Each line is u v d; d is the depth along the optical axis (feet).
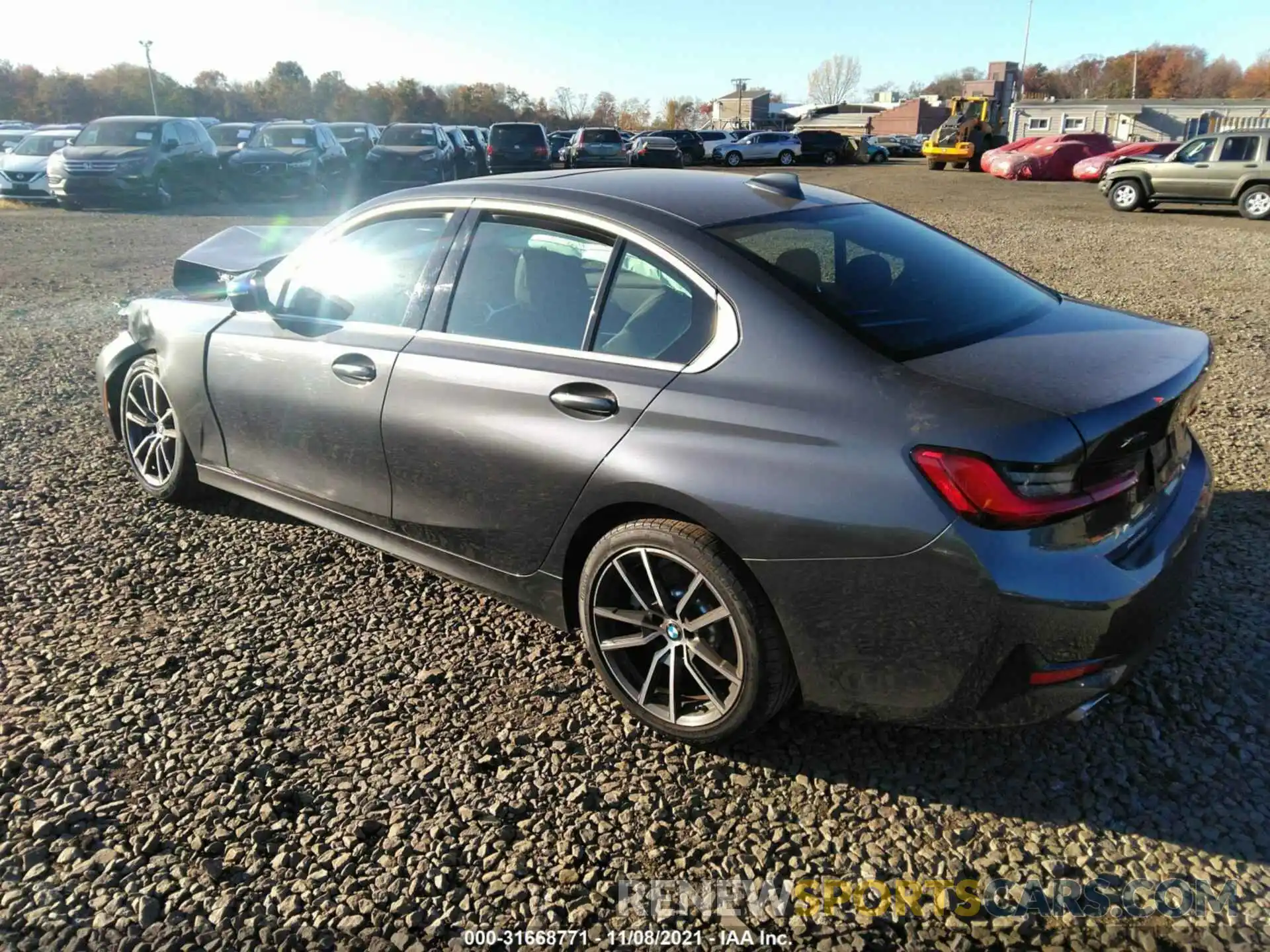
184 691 10.20
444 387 10.43
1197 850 7.84
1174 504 8.79
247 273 13.93
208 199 68.54
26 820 8.35
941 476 7.43
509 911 7.45
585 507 9.29
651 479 8.67
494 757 9.16
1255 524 13.29
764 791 8.69
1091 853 7.86
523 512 9.89
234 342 12.88
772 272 8.85
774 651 8.46
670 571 9.02
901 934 7.20
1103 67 352.69
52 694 10.13
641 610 9.40
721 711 8.90
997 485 7.25
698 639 8.96
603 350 9.51
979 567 7.35
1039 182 96.27
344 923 7.34
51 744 9.30
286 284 12.71
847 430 7.88
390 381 10.94
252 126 86.33
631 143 129.18
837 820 8.32
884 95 363.76
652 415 8.82
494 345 10.32
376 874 7.79
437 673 10.54
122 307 15.71
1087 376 8.00
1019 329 9.08
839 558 7.86
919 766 8.94
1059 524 7.40
